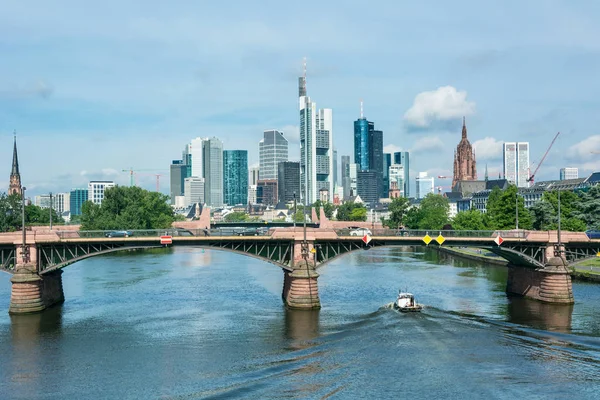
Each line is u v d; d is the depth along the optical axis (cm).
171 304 11881
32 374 7612
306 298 11231
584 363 7719
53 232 11300
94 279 15525
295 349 8475
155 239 11425
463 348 8350
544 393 6750
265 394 6756
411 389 6856
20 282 10875
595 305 11538
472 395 6694
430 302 11838
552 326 9662
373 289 13588
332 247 11906
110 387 7106
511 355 8031
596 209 18550
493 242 12119
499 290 13438
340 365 7681
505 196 19300
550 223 18562
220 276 16175
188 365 7862
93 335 9444
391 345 8500
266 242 11706
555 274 11706
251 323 10119
